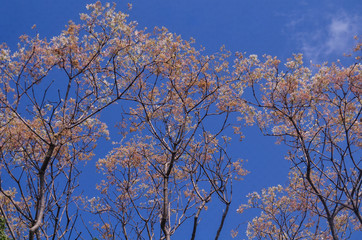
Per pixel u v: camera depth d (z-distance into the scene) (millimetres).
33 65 8484
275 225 12203
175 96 10086
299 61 9688
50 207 8047
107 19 8844
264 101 9945
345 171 8258
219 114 9883
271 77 9859
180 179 10250
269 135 9875
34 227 6613
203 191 9719
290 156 9586
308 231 11797
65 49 8703
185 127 9500
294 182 11484
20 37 8500
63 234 8062
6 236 8820
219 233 7141
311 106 9570
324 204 8664
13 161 8648
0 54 8203
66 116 9203
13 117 8562
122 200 10289
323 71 9336
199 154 9242
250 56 9961
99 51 8914
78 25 8781
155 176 10703
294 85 9648
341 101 8938
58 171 8328
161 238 8789
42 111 8812
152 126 9219
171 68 9625
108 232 9875
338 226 11602
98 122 9664
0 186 7176
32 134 9000
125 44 9094
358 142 9711
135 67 9516
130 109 9859
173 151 8836
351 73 9023
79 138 9414
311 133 10078
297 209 11414
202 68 9992
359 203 8117
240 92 9961
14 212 9438
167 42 9523
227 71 10086
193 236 7426
